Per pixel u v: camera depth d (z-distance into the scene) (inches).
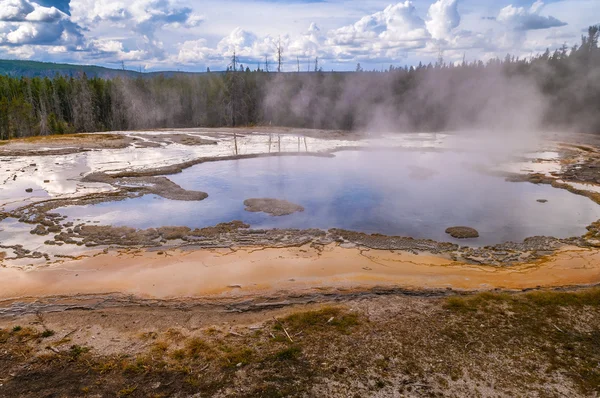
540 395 326.0
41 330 417.1
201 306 474.9
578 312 449.4
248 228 744.3
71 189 978.7
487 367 359.6
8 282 527.2
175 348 386.0
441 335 407.5
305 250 648.4
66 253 621.3
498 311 452.4
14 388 329.7
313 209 866.1
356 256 628.7
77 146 1625.2
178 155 1472.7
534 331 413.7
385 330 416.5
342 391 328.8
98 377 344.2
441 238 718.5
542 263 613.6
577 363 364.5
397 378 344.8
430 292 513.3
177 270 571.5
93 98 2564.0
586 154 1561.3
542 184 1111.0
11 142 1676.9
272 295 502.9
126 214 815.7
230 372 350.6
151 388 331.0
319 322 431.5
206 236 697.6
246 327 425.1
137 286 523.5
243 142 1823.3
